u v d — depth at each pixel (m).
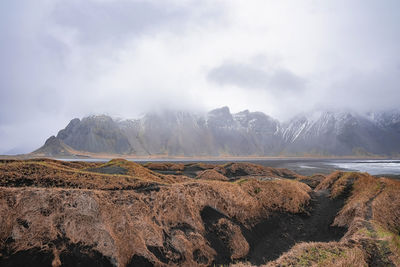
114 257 15.68
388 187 30.27
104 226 17.08
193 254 18.55
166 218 20.83
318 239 23.05
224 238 21.09
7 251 14.25
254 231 23.58
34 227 15.67
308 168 140.50
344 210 25.86
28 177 23.03
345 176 39.09
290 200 30.28
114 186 23.80
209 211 23.92
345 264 13.98
